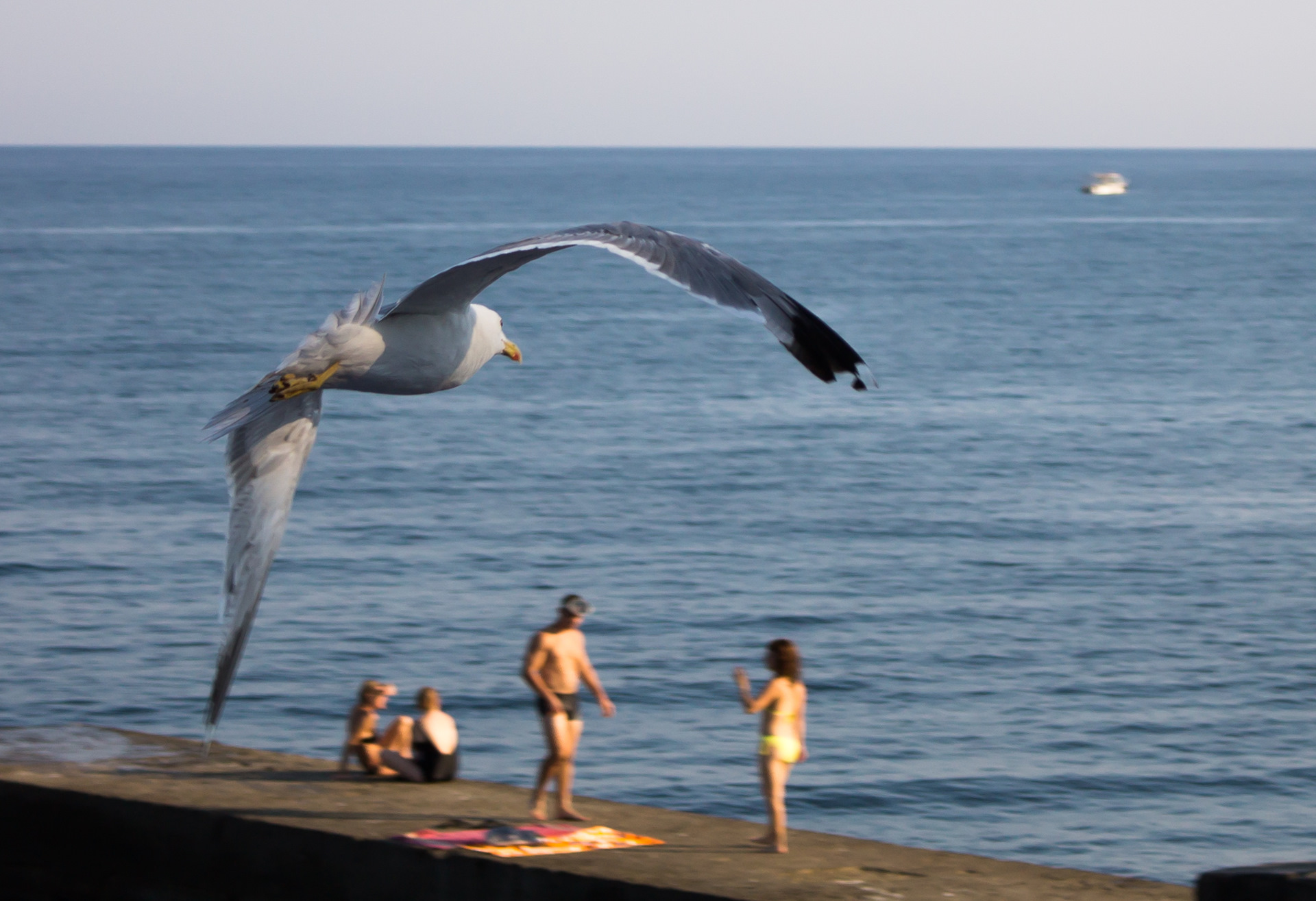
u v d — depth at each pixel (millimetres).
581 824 13102
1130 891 11766
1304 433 60062
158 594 35750
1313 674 30109
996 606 35375
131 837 13195
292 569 38312
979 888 11750
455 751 14336
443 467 52969
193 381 72062
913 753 25594
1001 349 87125
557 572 38438
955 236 186250
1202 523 44469
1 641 31672
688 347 88938
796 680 12750
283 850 12672
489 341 6152
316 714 27516
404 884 12133
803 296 117375
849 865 12188
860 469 53062
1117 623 34000
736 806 23391
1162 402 68250
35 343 84500
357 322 5770
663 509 46375
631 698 28453
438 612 34344
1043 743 26188
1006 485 50219
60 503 46125
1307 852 21844
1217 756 25625
